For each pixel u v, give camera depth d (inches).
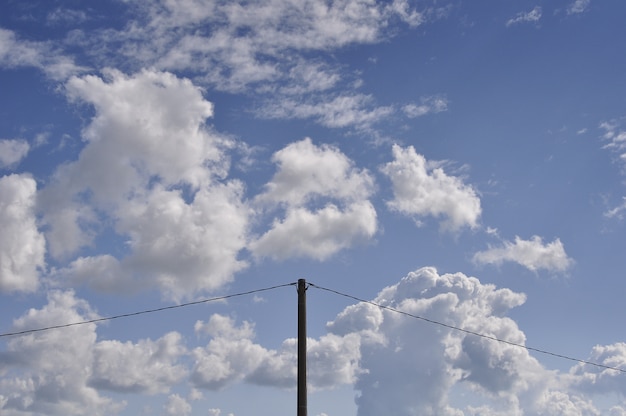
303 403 1186.0
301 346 1220.5
